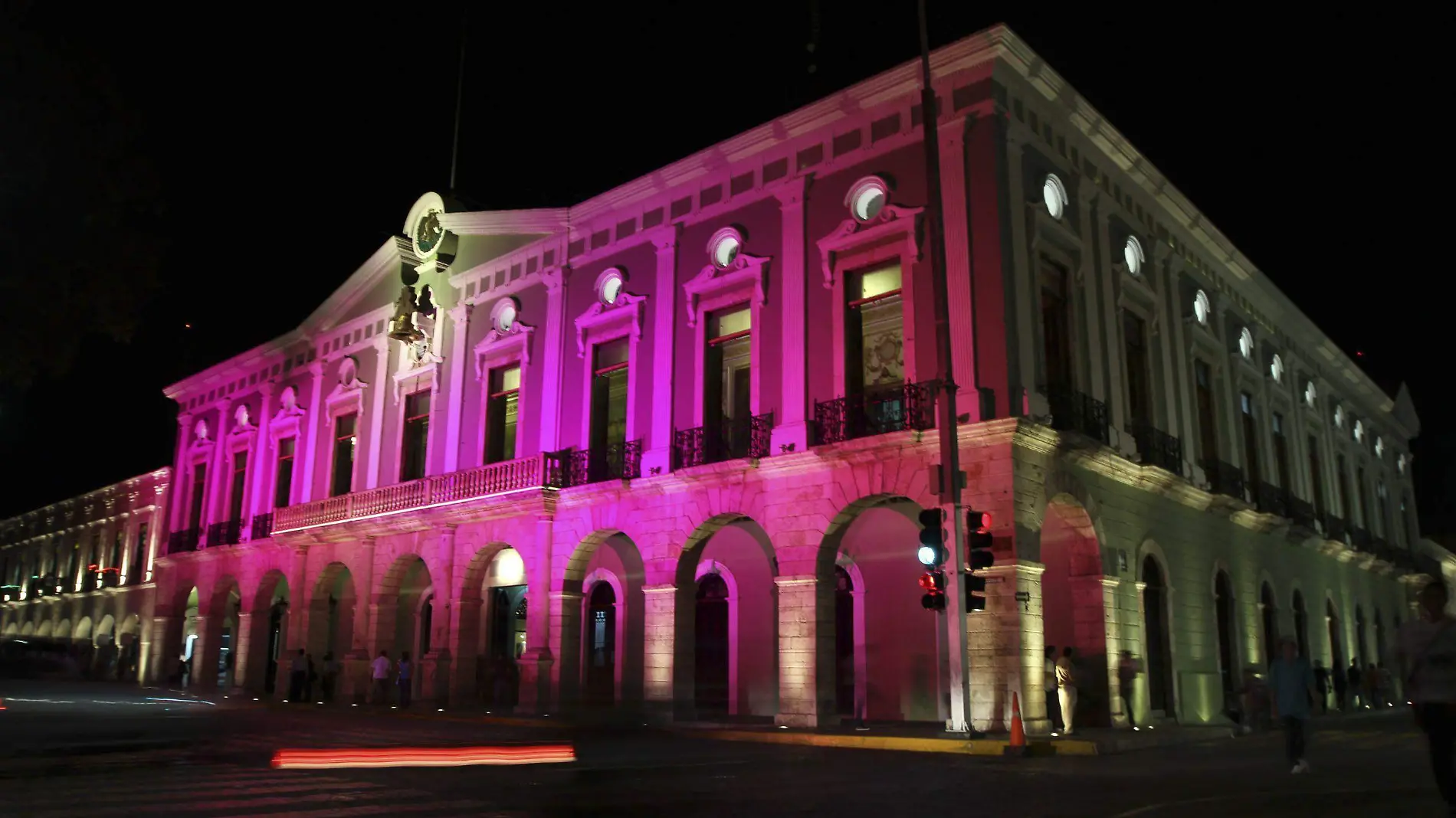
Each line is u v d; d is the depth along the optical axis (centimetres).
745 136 1991
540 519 2192
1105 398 1862
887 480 1688
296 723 1883
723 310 2025
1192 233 2345
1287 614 2528
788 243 1917
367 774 1095
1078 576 1753
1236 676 2167
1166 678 1905
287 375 3159
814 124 1911
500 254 2506
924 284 1712
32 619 4762
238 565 3145
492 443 2422
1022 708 1498
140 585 3881
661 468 2022
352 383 2869
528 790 975
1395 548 3531
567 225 2359
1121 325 1969
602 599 2231
